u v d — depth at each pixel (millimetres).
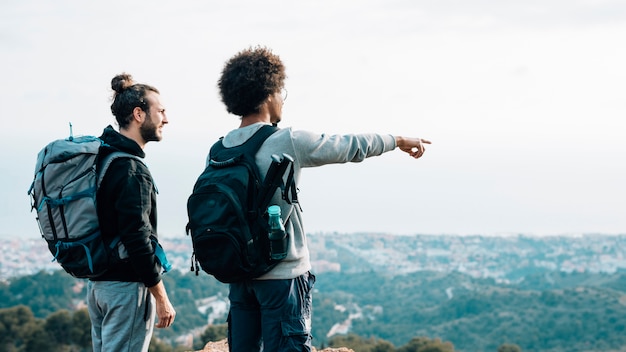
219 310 109250
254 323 3336
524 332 106000
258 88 3277
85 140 3477
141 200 3412
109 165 3418
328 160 3225
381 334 117438
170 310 3559
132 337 3557
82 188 3404
